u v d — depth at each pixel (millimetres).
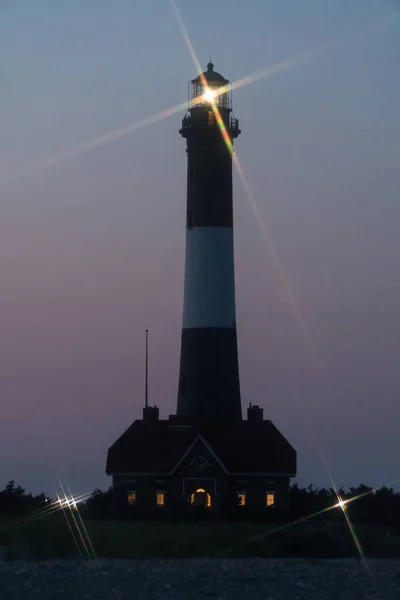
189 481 142125
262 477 142750
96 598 71188
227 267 146625
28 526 101000
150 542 97250
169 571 80312
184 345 147125
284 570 81938
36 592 72625
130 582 76125
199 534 105562
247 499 142375
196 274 146375
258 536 100750
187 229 147250
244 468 142375
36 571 79000
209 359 145500
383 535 108375
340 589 75188
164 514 139750
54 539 93938
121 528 112875
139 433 148125
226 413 146375
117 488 144375
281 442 146250
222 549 94250
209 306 145875
